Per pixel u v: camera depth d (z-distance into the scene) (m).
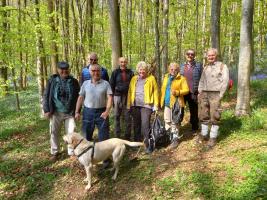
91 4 7.88
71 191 3.36
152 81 3.56
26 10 5.59
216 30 5.19
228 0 8.48
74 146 3.20
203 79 3.47
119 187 3.20
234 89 6.23
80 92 3.51
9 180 3.73
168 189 2.96
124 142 3.35
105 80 3.62
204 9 9.43
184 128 4.13
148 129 3.58
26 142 4.79
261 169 2.85
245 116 3.93
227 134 3.67
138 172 3.31
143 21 10.84
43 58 6.54
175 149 3.57
